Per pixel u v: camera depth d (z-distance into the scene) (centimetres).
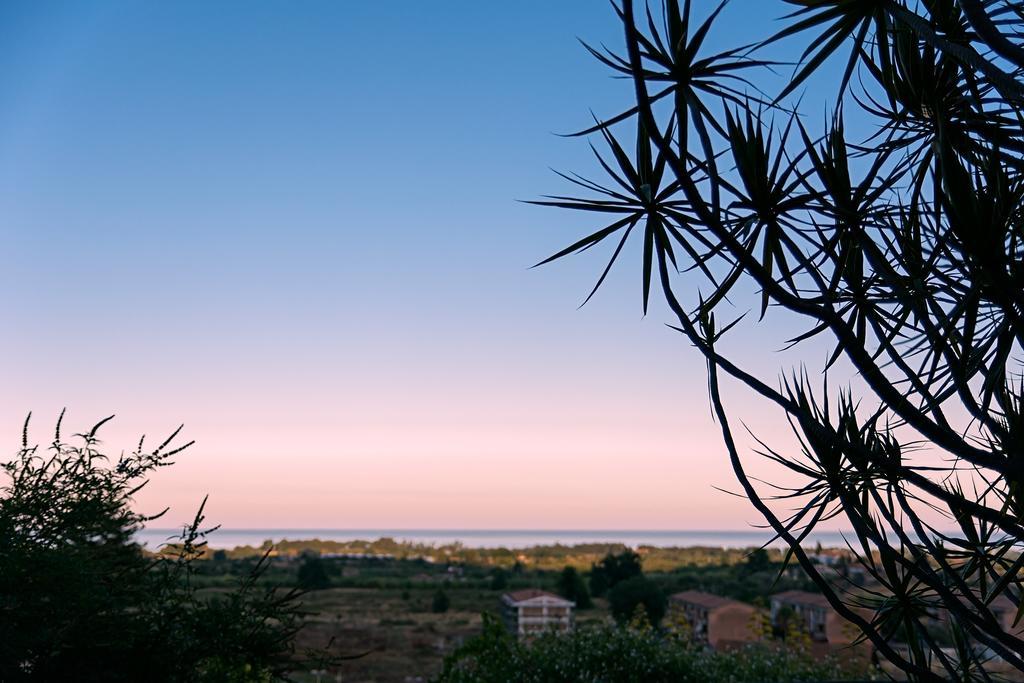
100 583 221
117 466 232
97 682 210
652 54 186
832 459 217
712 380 217
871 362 164
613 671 622
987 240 170
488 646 676
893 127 240
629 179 199
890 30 228
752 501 211
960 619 195
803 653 705
